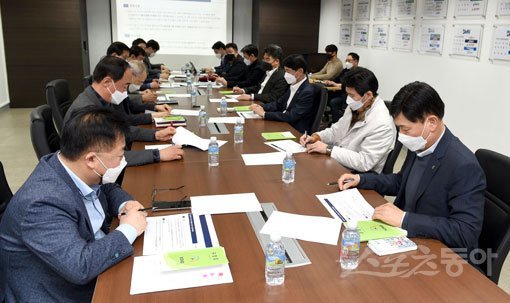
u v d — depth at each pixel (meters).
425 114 1.45
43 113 2.24
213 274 1.16
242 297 1.06
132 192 1.73
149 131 2.60
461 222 1.40
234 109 3.70
